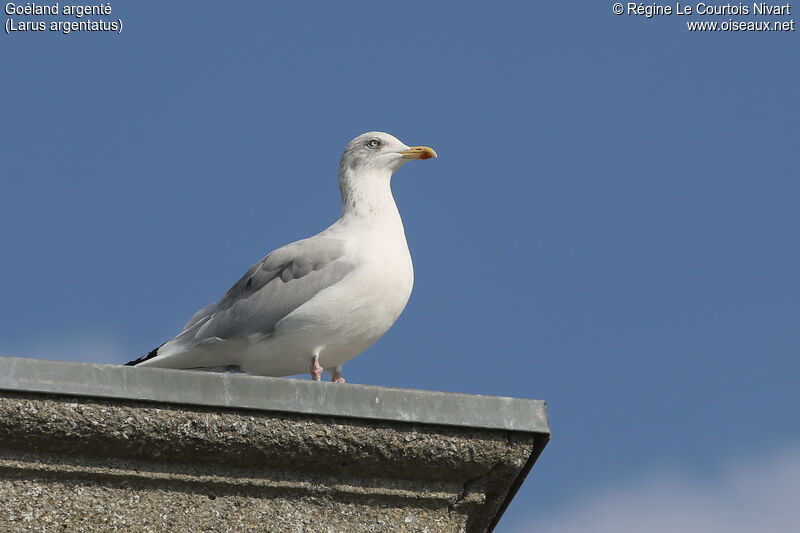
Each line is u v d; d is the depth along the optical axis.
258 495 8.77
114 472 8.46
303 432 8.73
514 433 9.16
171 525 8.48
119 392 8.42
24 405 8.23
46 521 8.24
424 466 9.03
